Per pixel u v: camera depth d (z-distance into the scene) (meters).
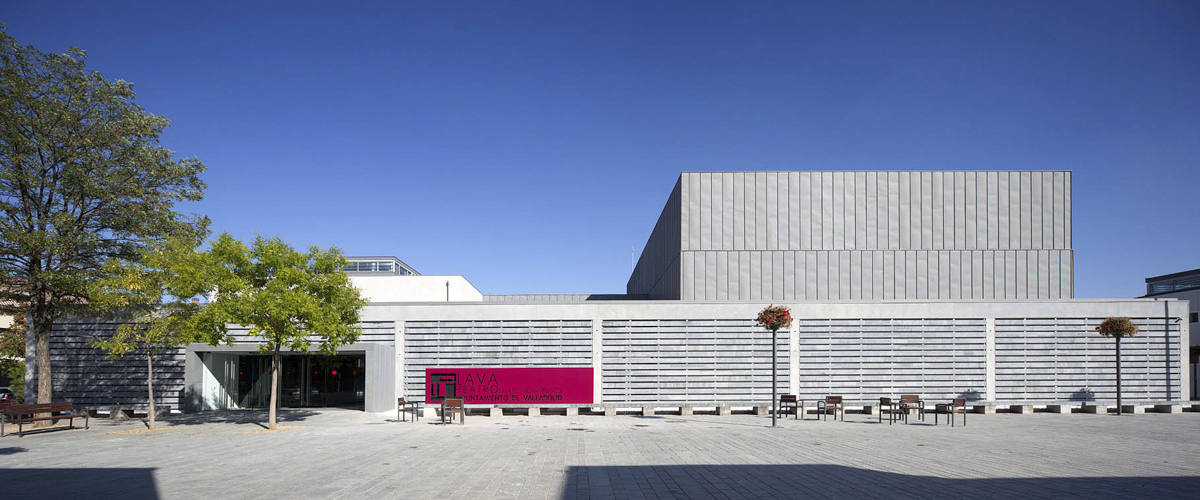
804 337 26.02
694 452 14.09
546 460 12.88
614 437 17.05
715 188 33.53
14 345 33.53
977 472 11.41
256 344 24.52
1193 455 13.54
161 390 24.62
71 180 19.17
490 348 25.84
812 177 33.62
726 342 25.95
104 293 18.28
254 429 19.09
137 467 12.09
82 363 24.70
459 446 15.16
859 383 25.89
